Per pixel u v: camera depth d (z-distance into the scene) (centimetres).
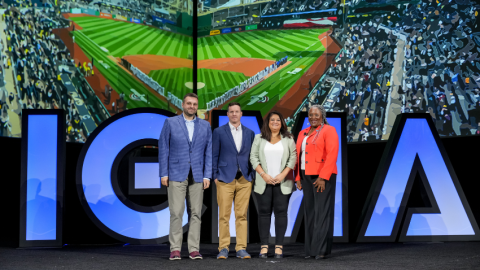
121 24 562
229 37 614
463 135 459
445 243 369
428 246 352
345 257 295
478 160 436
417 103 494
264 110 591
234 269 246
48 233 355
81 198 360
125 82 564
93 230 409
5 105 447
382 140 505
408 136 384
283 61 581
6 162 422
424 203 432
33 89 475
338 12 550
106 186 367
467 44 464
